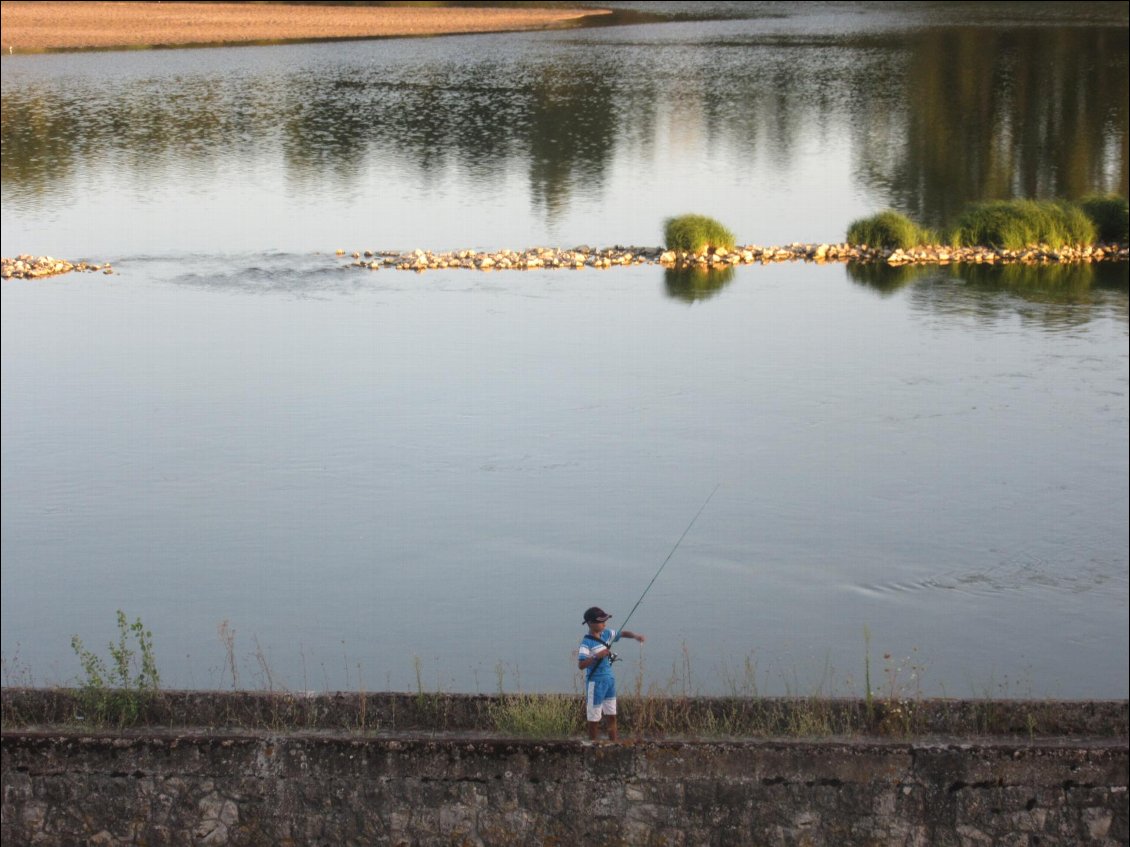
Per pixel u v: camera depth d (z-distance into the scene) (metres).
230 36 126.50
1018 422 29.27
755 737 12.37
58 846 12.13
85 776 12.09
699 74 97.69
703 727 12.61
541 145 71.62
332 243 50.25
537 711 12.64
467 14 148.38
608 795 11.94
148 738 12.09
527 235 51.34
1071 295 41.38
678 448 27.95
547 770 11.95
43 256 47.16
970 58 103.69
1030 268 45.66
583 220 53.94
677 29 131.50
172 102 86.50
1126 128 73.31
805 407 30.61
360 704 12.76
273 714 12.73
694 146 71.12
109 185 61.59
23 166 65.94
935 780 11.80
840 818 11.85
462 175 63.91
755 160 67.12
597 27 134.62
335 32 130.50
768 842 11.88
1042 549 22.64
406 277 45.00
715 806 11.90
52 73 100.25
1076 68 96.38
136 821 12.09
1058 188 58.50
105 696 12.91
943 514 24.11
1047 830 11.77
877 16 143.00
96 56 111.62
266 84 94.50
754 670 18.47
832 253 47.59
